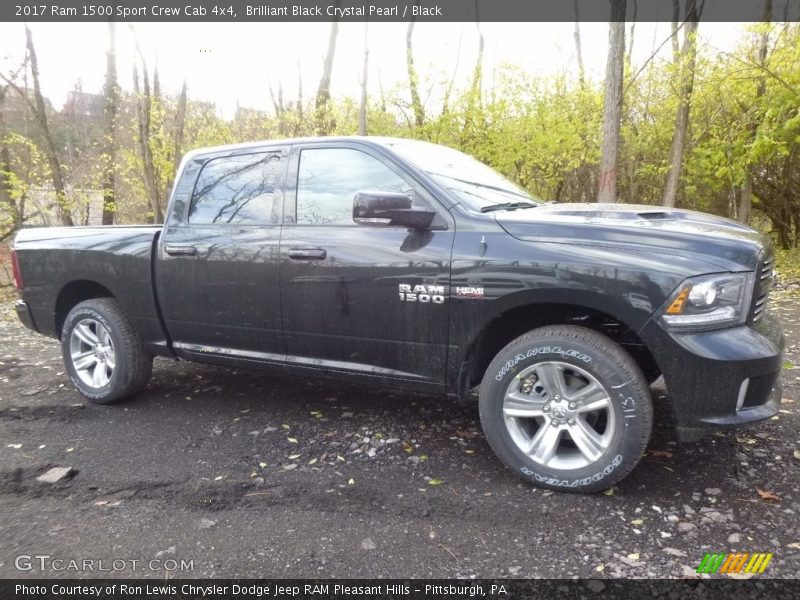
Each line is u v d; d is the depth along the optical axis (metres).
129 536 2.54
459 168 3.66
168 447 3.50
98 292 4.48
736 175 11.73
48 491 2.97
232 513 2.72
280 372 3.70
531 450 2.89
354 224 3.32
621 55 9.38
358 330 3.29
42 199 15.50
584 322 3.06
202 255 3.74
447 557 2.35
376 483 3.00
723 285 2.55
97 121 19.17
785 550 2.32
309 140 3.59
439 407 4.05
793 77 9.67
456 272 2.97
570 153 13.59
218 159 3.91
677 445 3.30
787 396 4.00
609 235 2.74
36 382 4.95
